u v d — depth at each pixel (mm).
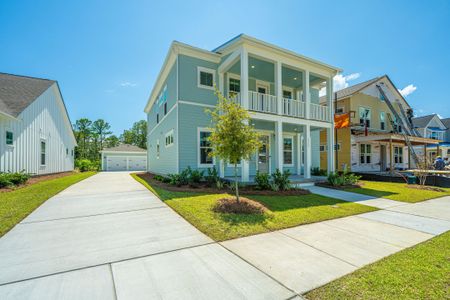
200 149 10820
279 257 3021
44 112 14172
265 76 12273
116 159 29109
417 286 2311
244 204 5602
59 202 6410
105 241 3547
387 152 19688
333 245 3488
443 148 26609
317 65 11117
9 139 10219
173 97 11336
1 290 2207
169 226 4324
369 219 5094
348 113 16422
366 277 2492
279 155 9773
